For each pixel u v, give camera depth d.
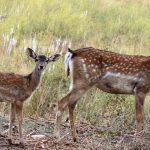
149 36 31.17
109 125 16.72
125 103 18.05
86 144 14.54
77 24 31.05
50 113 17.77
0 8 30.81
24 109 17.48
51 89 18.45
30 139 14.55
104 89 15.96
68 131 15.89
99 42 28.58
